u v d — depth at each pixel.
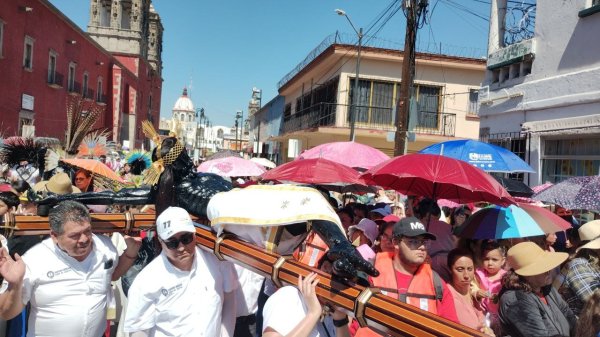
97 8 54.53
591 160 8.66
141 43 56.50
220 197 3.06
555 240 5.43
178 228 2.87
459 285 3.87
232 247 2.91
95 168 6.21
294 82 28.72
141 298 2.98
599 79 8.48
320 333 2.80
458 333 2.04
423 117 20.66
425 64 20.48
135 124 51.72
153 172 3.47
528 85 10.38
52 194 3.53
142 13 57.09
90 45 37.41
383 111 20.52
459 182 3.88
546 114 9.86
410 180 5.04
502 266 4.42
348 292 2.38
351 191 8.26
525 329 3.22
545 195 5.69
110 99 44.66
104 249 3.47
